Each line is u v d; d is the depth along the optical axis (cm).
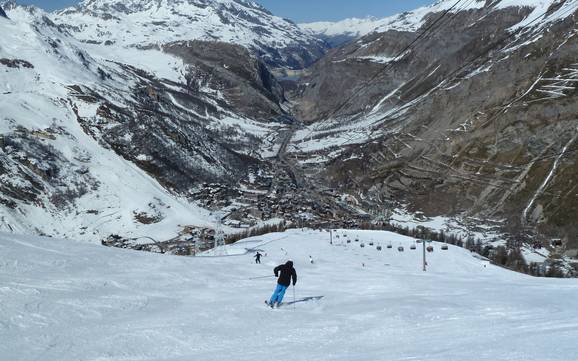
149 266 4191
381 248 10525
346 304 2825
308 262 7306
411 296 3077
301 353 1678
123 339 1994
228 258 6950
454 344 1520
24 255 3669
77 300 2644
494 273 8444
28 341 1936
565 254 16562
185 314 2523
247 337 2034
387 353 1494
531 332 1595
